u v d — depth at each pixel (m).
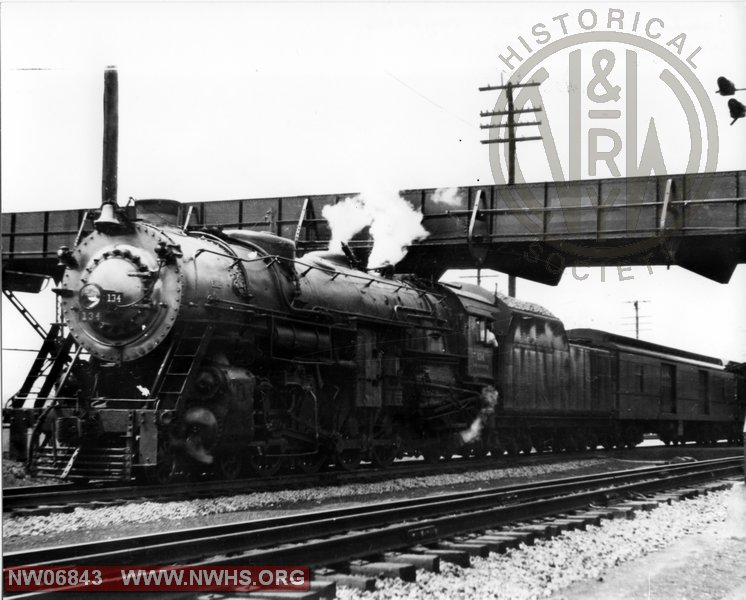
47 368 12.45
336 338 14.91
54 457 11.42
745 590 7.26
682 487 14.80
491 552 7.96
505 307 20.58
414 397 17.12
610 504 11.95
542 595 6.83
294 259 14.06
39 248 22.17
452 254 20.98
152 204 13.35
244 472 13.19
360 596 6.22
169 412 11.06
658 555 8.70
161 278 11.85
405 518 8.98
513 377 20.70
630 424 28.06
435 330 17.92
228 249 13.02
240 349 12.62
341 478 13.91
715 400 33.88
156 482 11.38
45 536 8.47
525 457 20.75
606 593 7.04
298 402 13.70
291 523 8.16
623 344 28.45
